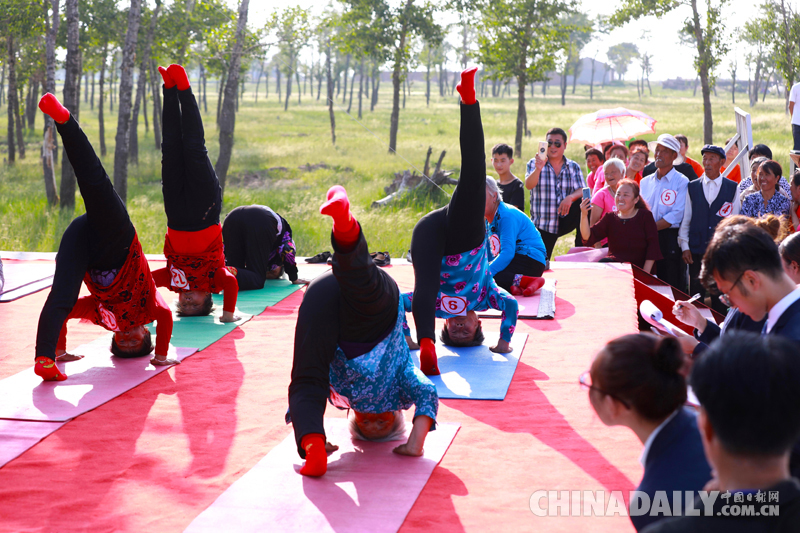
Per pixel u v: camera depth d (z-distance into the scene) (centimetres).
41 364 514
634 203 862
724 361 174
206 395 503
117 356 587
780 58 2744
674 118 4984
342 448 410
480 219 537
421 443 393
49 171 1848
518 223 757
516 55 2891
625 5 2727
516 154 2975
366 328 382
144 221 1557
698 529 173
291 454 400
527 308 723
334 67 6369
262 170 2644
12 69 2930
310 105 6894
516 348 598
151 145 3844
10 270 938
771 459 172
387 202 1806
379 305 374
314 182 2306
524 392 500
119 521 329
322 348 380
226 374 549
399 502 337
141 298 556
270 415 466
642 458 218
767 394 167
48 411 463
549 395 492
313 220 1584
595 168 1091
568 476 370
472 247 547
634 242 865
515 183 909
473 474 374
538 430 432
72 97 1739
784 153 2630
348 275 352
